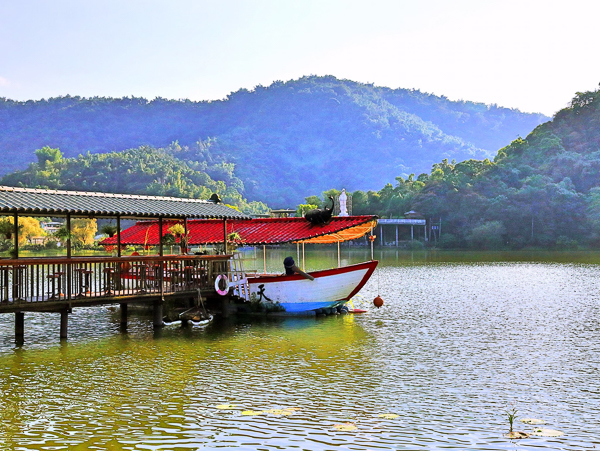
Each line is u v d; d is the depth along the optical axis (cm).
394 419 1424
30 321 2864
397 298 3800
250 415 1450
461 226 14500
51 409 1498
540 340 2362
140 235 3831
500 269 6694
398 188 17475
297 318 2917
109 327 2670
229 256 2906
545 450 1247
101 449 1258
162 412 1474
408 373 1834
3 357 2062
